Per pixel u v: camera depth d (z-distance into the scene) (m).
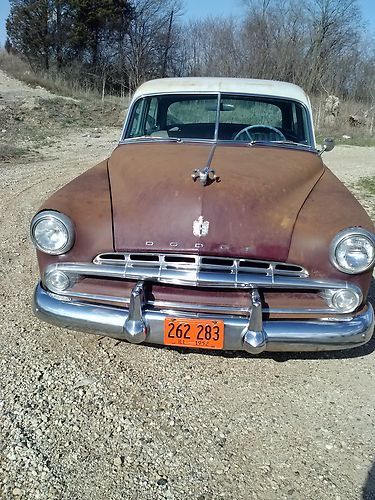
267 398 2.99
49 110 18.22
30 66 30.66
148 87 4.38
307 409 2.90
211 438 2.66
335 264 2.77
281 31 35.03
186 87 4.28
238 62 37.28
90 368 3.18
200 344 2.81
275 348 2.83
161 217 2.88
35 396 2.89
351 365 3.34
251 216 2.88
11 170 9.46
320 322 2.84
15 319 3.71
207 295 2.84
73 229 2.87
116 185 3.30
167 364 3.26
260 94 4.20
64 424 2.70
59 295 2.97
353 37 33.94
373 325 2.92
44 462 2.45
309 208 3.03
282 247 2.81
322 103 23.05
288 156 3.79
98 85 35.19
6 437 2.58
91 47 37.34
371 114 22.81
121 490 2.32
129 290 2.90
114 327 2.87
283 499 2.30
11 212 6.50
